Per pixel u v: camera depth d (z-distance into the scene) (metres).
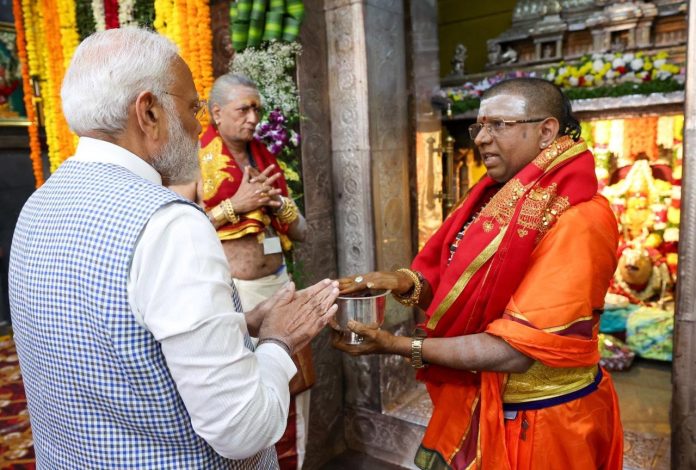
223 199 1.99
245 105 1.96
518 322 1.17
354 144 2.53
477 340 1.23
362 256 2.59
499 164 1.31
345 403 2.76
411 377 2.87
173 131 0.91
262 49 2.35
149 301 0.77
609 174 3.31
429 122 2.99
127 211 0.79
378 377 2.63
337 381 2.72
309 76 2.46
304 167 2.46
